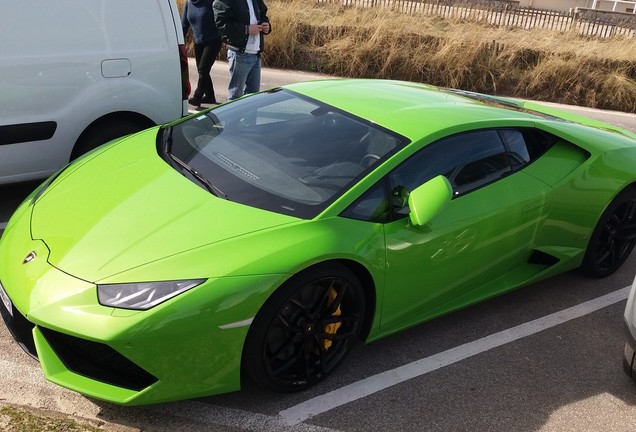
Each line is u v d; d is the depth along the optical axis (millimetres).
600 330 3607
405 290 2984
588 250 3992
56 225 2703
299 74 11711
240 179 2936
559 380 3096
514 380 3053
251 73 6871
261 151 3158
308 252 2529
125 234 2553
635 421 2855
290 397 2748
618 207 4020
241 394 2730
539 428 2729
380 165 2941
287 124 3361
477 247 3229
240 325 2391
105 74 4336
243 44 6566
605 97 11742
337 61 12094
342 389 2844
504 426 2717
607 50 12562
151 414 2545
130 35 4445
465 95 4133
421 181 3037
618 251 4199
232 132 3396
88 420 2461
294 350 2682
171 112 4801
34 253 2557
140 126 4688
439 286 3158
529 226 3490
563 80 11891
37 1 3969
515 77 12086
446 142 3197
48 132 4141
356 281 2770
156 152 3312
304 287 2572
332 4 15039
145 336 2232
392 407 2758
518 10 16375
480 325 3521
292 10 13133
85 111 4273
